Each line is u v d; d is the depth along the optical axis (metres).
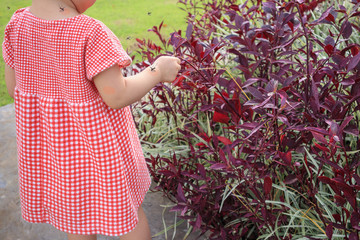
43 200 1.68
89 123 1.47
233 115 1.71
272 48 1.76
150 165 2.36
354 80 1.58
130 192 1.65
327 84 1.67
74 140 1.52
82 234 1.68
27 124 1.55
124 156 1.59
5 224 2.19
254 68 1.81
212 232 2.04
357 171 1.83
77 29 1.36
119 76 1.42
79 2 1.41
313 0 2.24
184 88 2.00
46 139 1.56
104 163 1.53
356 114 1.94
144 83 1.52
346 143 2.17
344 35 1.74
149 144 2.54
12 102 3.49
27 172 1.63
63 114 1.49
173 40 1.99
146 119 2.74
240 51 1.89
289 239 1.68
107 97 1.42
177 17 5.14
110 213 1.60
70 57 1.38
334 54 1.60
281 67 1.79
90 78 1.39
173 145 2.51
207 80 1.76
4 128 3.04
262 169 1.70
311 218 1.81
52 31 1.39
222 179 1.98
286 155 1.49
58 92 1.47
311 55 1.76
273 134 1.74
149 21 5.05
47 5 1.40
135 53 4.14
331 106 1.63
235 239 1.87
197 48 1.81
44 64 1.45
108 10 5.48
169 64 1.62
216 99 1.76
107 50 1.36
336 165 1.37
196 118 2.35
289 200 1.93
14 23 1.49
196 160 2.21
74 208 1.60
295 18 1.91
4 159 2.71
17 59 1.50
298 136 1.82
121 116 1.57
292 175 1.60
